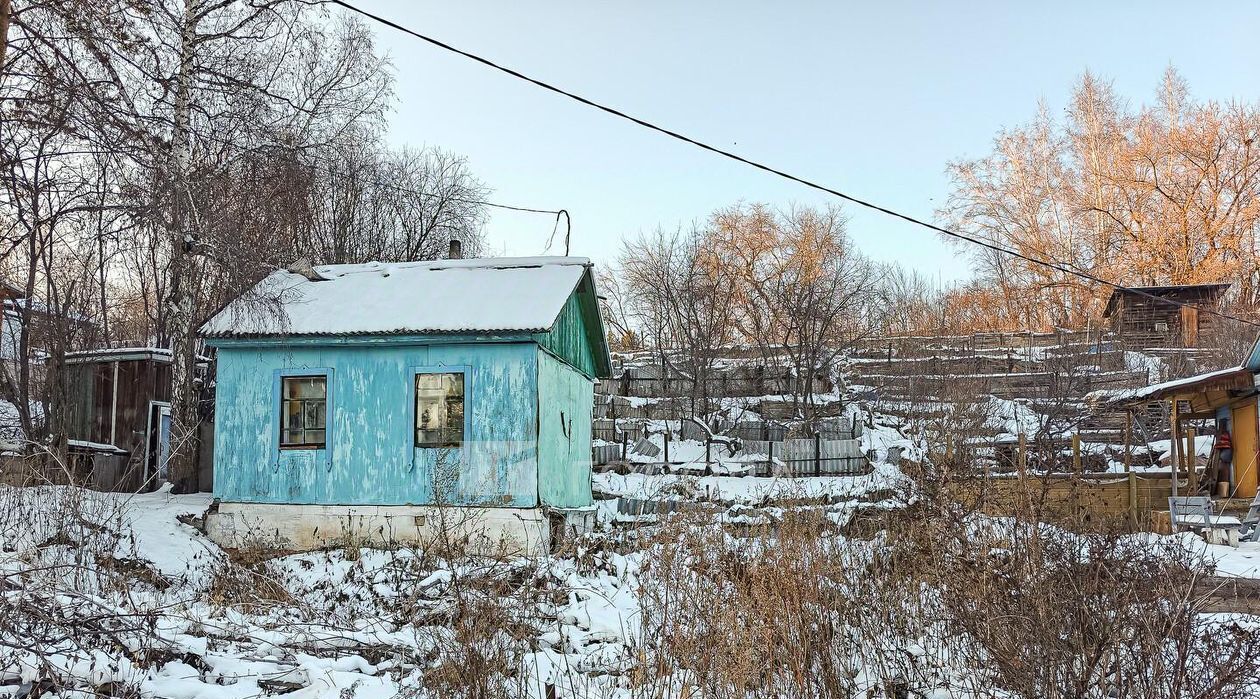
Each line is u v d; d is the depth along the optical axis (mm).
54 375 18297
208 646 7965
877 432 28438
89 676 6875
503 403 14859
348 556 13688
